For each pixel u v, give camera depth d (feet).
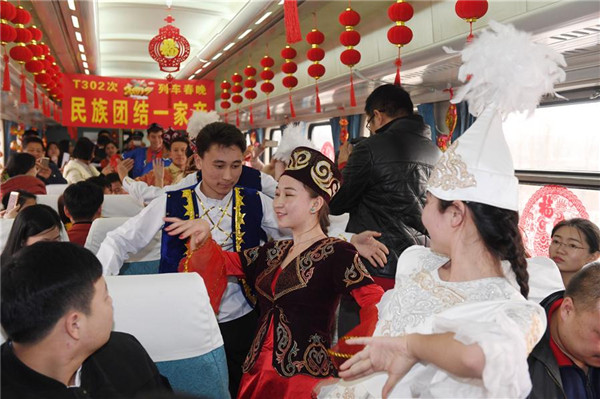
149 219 6.34
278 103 24.61
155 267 8.04
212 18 20.11
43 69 16.98
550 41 9.14
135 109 23.88
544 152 12.03
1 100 24.11
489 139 3.38
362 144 7.18
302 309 4.83
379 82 15.28
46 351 3.24
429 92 14.93
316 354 4.73
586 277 4.05
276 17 16.01
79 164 17.62
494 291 3.27
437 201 3.48
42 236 5.59
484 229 3.30
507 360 2.63
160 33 15.42
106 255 6.03
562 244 6.70
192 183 7.92
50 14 15.64
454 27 12.67
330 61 20.27
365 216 7.25
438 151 7.47
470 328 2.79
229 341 6.40
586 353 4.03
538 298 4.55
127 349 3.98
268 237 7.10
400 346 3.02
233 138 6.22
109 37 22.77
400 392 3.42
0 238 6.55
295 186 5.05
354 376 3.16
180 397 1.90
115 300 4.22
